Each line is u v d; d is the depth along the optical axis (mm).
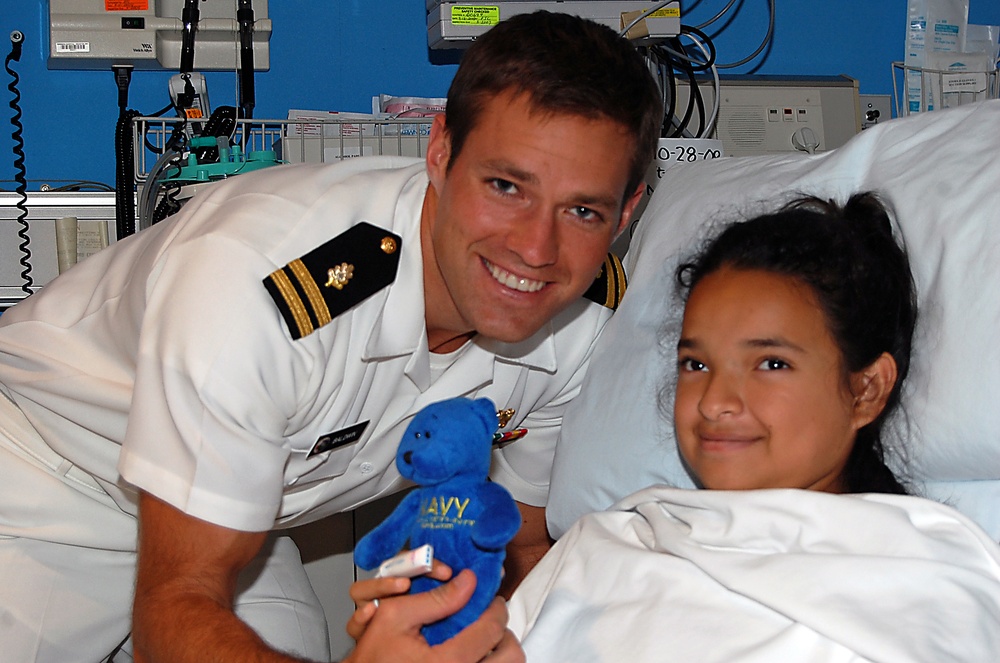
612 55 958
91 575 1259
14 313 1269
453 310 1091
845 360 1042
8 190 1923
